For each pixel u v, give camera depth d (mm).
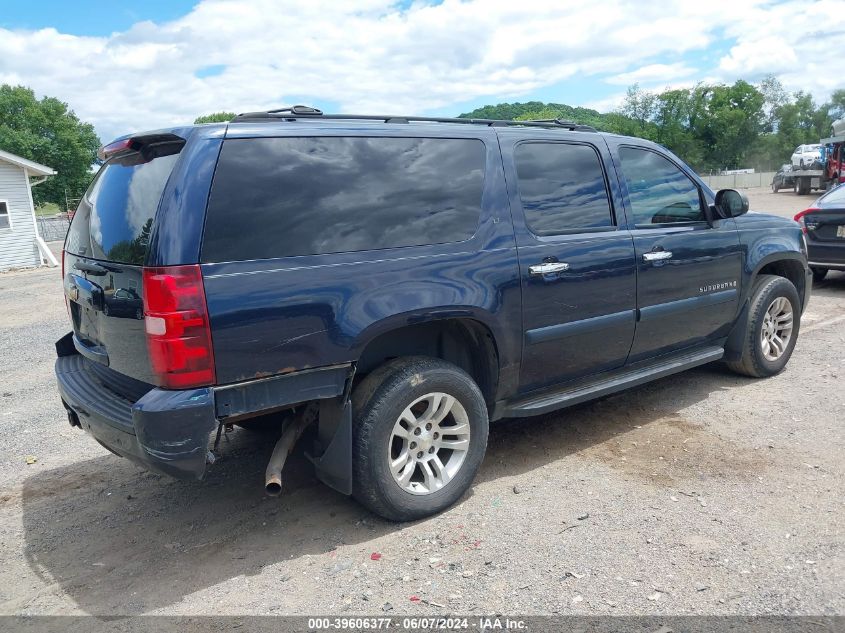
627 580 2926
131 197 3184
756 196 35656
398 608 2812
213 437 3096
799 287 5984
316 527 3547
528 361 3971
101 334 3346
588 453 4332
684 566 3010
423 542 3332
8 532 3688
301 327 3082
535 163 4082
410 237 3461
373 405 3324
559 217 4113
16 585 3168
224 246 2924
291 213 3117
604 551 3162
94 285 3328
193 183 2891
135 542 3516
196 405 2857
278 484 3234
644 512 3516
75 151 72812
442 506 3588
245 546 3400
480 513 3592
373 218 3359
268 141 3129
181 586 3080
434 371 3486
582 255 4121
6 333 9789
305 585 3020
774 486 3736
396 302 3332
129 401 3221
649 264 4504
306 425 3514
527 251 3871
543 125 4383
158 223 2861
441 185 3629
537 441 4574
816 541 3160
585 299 4160
